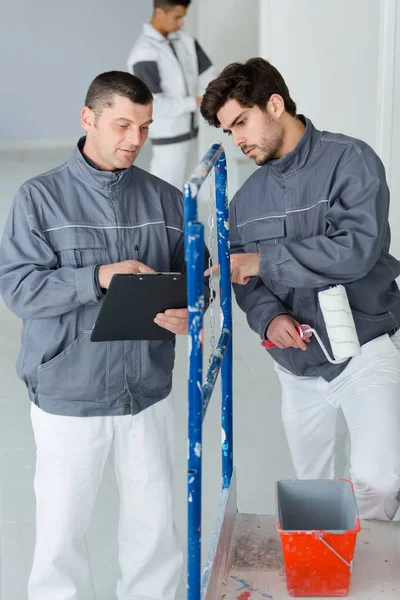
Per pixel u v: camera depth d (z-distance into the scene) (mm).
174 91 5902
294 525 1778
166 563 2195
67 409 2068
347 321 2139
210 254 1948
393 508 2049
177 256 2207
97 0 9922
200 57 5988
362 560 1712
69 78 10125
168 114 5914
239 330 4852
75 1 9914
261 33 5352
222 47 8516
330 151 2205
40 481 2113
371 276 2246
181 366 4234
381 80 3846
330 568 1562
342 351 2139
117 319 1915
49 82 10133
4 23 9938
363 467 2043
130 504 2182
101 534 2779
